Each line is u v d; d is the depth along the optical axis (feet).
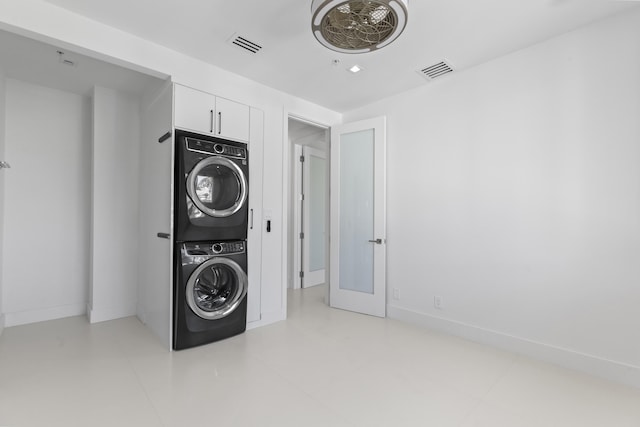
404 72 9.36
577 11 6.66
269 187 10.23
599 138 7.02
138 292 10.77
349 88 10.48
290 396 6.09
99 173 10.28
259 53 8.34
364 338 9.08
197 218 8.19
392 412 5.63
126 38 7.41
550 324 7.65
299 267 15.71
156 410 5.59
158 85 9.32
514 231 8.25
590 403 5.95
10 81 9.59
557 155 7.58
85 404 5.72
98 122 10.27
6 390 6.12
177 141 8.22
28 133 9.89
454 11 6.59
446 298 9.59
